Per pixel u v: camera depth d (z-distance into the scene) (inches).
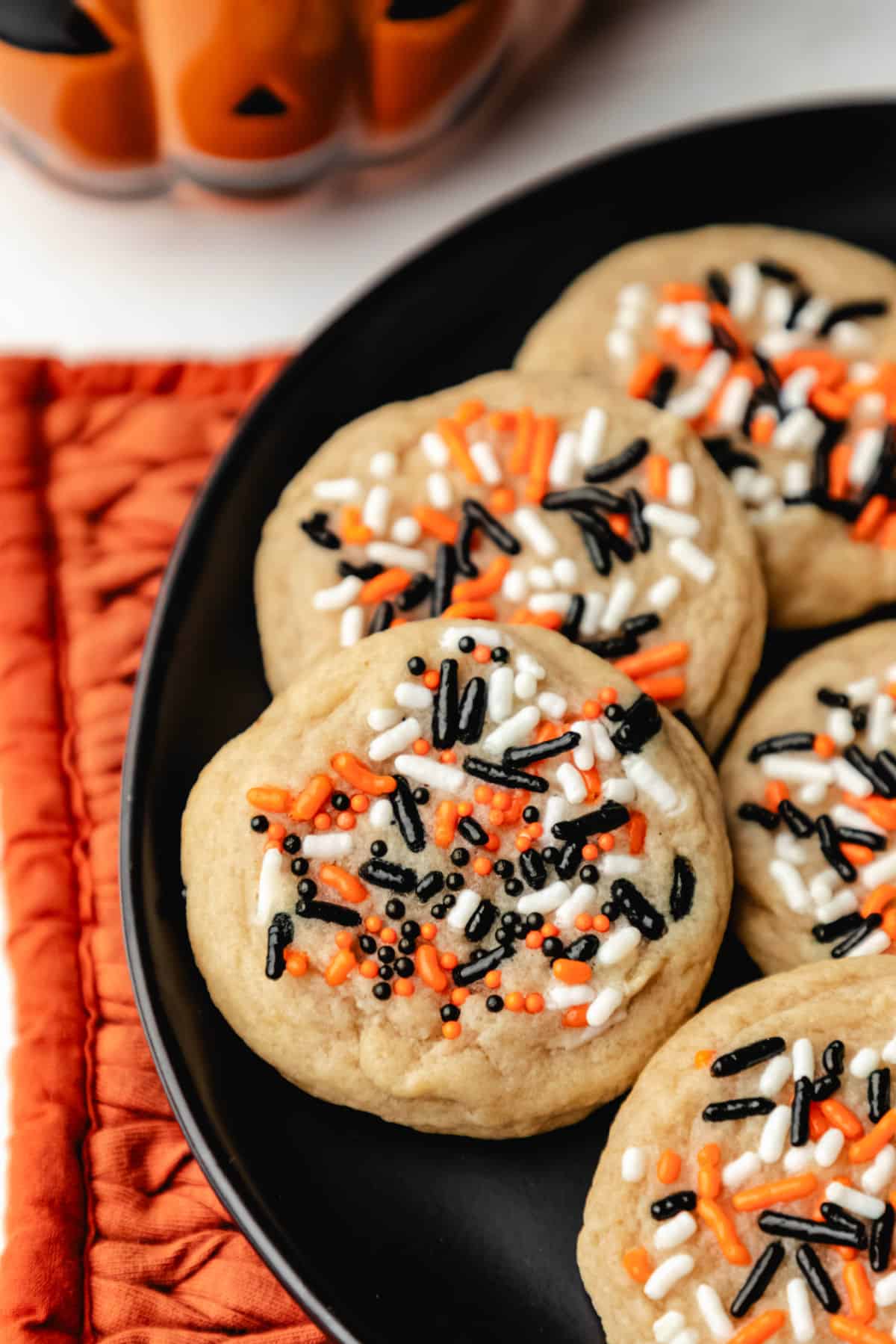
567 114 17.3
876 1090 13.4
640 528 14.6
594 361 15.7
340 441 15.1
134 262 17.0
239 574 15.0
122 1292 14.1
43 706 15.6
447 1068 13.7
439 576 14.5
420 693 13.9
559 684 14.0
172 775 14.4
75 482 16.0
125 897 13.9
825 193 16.4
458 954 13.7
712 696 14.7
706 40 17.3
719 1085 13.6
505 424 14.9
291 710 14.1
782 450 15.4
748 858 14.6
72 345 16.9
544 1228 14.1
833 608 15.5
